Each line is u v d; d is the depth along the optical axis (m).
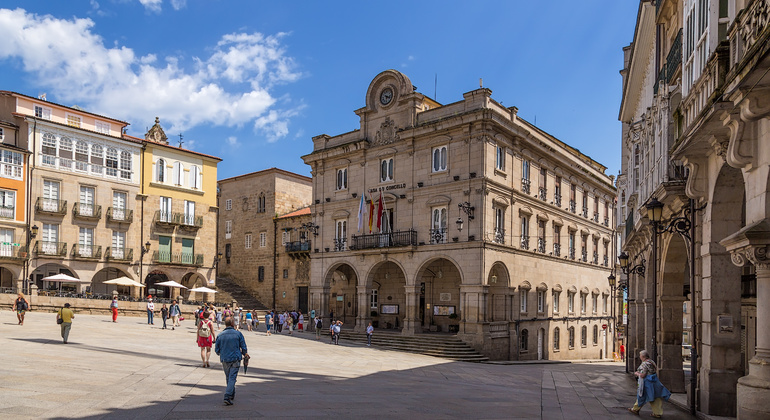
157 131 50.06
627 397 16.47
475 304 33.03
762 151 9.72
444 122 35.25
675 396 16.14
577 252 45.88
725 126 10.59
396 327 40.12
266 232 57.25
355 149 40.25
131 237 46.44
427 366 25.53
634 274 25.95
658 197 16.23
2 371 13.80
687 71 13.81
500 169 35.28
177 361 19.11
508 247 35.47
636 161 25.22
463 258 33.78
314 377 18.03
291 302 53.72
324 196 42.53
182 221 49.66
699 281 13.71
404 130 37.31
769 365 9.62
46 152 42.22
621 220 42.66
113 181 45.84
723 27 11.30
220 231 62.56
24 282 40.03
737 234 9.71
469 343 32.88
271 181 57.62
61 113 44.28
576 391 17.78
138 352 20.98
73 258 42.72
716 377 12.26
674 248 17.50
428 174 36.28
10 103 41.97
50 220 42.03
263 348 27.55
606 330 50.47
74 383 12.78
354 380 18.12
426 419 11.27
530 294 38.34
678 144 12.77
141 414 9.91
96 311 38.78
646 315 22.14
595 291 48.53
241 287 58.88
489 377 22.75
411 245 35.75
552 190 42.12
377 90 40.12
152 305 36.00
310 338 36.56
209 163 52.94
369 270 38.53
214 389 13.38
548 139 42.16
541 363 35.56
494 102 35.34
